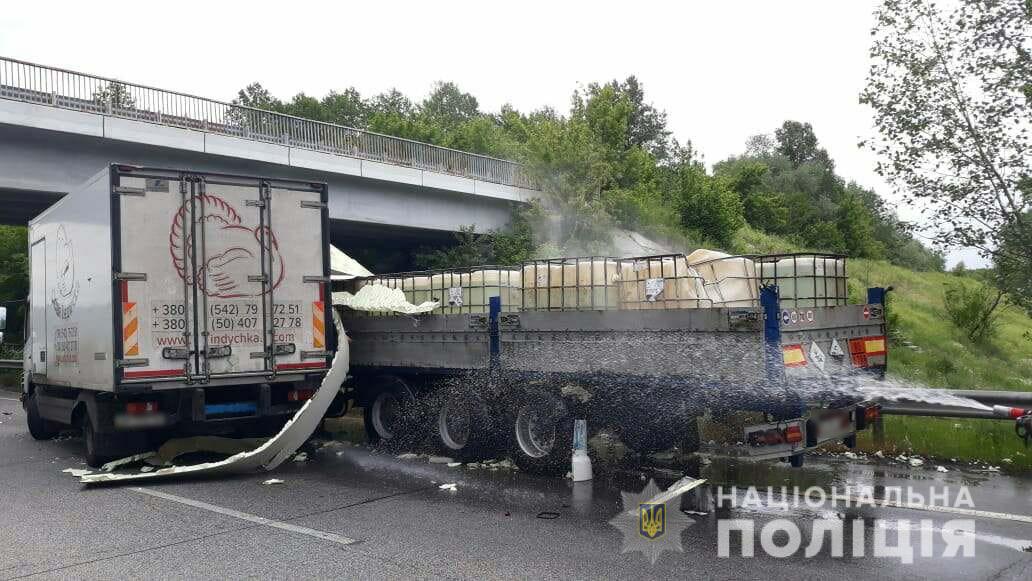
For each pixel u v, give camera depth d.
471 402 8.96
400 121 42.19
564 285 8.16
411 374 10.08
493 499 7.34
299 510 7.07
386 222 25.88
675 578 5.04
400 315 9.96
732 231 33.72
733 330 6.56
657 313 7.08
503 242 27.23
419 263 29.75
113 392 8.50
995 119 9.45
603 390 7.69
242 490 8.00
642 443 7.64
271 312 9.31
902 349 19.17
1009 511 6.56
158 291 8.60
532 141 28.31
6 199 19.70
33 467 9.74
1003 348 21.45
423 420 9.76
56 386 10.77
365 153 24.70
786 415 6.58
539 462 8.34
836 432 7.05
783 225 44.00
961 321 22.53
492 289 9.41
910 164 10.00
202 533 6.35
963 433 8.93
